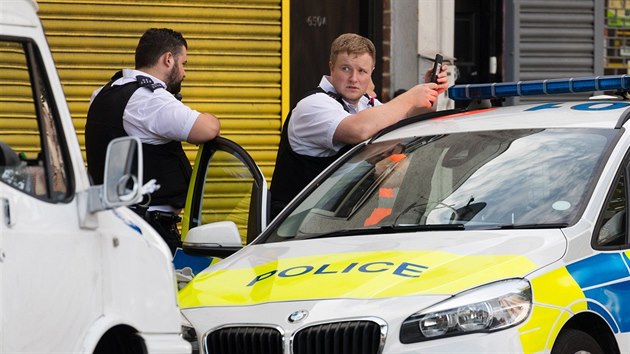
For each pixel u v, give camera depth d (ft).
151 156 47.52
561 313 35.14
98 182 48.42
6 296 27.89
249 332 35.70
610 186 38.91
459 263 35.99
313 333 34.76
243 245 45.19
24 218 28.71
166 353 31.37
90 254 29.86
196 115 46.80
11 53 29.78
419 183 41.83
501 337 34.04
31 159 29.50
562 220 37.91
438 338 33.94
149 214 46.96
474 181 40.81
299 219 42.42
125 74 48.26
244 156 45.29
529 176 40.09
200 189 46.88
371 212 41.45
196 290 38.34
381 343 34.06
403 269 36.09
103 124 47.78
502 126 42.86
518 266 35.53
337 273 36.65
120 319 30.32
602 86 44.65
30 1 29.81
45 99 29.86
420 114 47.98
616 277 37.11
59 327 29.01
